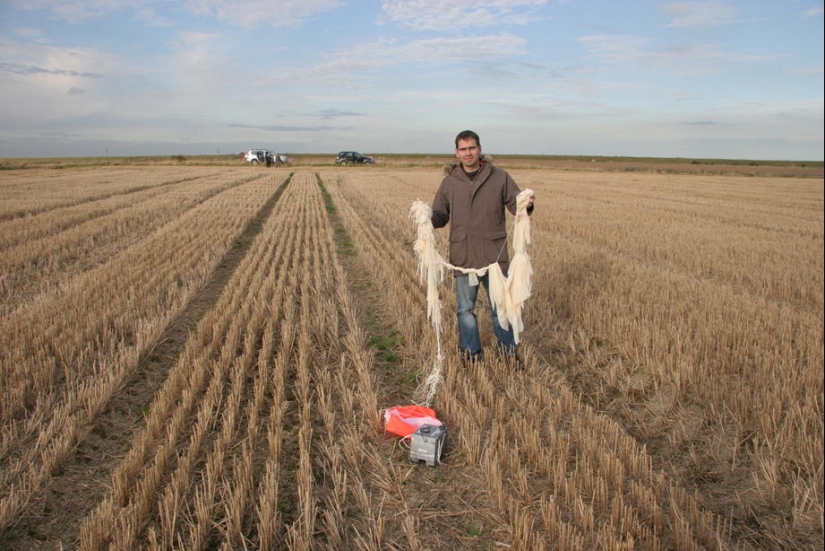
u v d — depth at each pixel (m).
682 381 4.74
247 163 58.34
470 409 4.21
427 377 4.81
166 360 5.39
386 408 4.40
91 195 20.55
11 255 9.91
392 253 10.60
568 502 3.19
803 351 5.36
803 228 14.95
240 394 4.45
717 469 3.67
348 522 3.07
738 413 4.17
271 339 5.57
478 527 3.05
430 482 3.47
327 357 5.41
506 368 5.00
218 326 5.86
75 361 5.21
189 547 2.83
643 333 5.73
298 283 8.38
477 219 4.80
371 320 6.76
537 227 14.63
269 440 3.64
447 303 7.00
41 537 2.94
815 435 3.78
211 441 3.84
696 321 6.36
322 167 54.50
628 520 2.94
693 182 38.41
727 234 13.51
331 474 3.45
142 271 8.73
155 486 3.28
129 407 4.40
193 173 40.12
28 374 4.75
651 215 17.31
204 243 11.45
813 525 3.10
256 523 3.00
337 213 18.02
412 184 30.14
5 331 5.71
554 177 43.34
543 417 4.20
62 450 3.60
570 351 5.75
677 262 10.39
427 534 2.99
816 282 8.55
